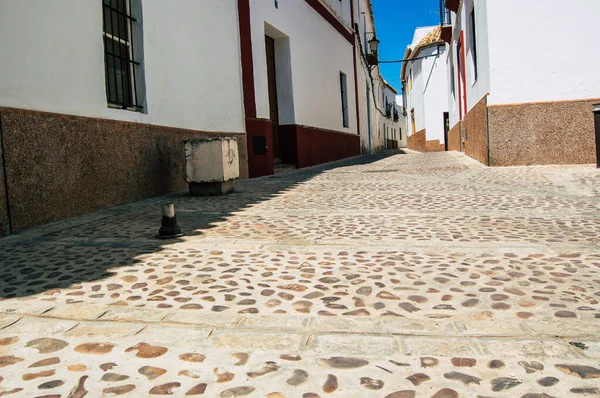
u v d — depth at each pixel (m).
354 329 1.90
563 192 5.34
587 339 1.75
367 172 9.13
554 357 1.62
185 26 6.84
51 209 4.27
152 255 3.11
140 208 5.08
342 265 2.81
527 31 8.01
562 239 3.27
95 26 4.98
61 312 2.13
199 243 3.43
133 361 1.66
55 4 4.41
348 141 16.84
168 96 6.38
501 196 5.23
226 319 2.02
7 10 3.86
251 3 9.01
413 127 29.17
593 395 1.38
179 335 1.87
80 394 1.45
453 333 1.83
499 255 2.92
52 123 4.29
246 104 8.67
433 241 3.32
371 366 1.59
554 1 7.87
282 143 11.32
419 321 1.96
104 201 5.04
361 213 4.51
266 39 10.72
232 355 1.69
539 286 2.35
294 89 11.30
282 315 2.06
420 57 22.23
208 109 7.46
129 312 2.12
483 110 8.76
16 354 1.73
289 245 3.31
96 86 4.98
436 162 10.88
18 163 3.90
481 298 2.21
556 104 7.99
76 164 4.61
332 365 1.60
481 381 1.48
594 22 7.79
